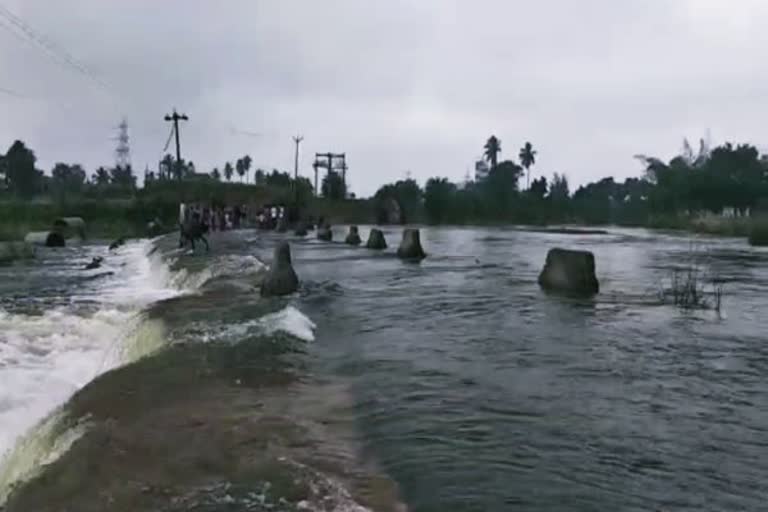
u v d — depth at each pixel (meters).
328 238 36.66
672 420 6.01
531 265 21.73
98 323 12.74
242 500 4.24
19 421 8.65
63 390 9.73
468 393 6.81
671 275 18.95
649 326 10.59
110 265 28.67
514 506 4.25
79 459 4.97
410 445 5.31
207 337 9.39
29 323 12.66
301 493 4.36
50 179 102.88
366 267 20.72
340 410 6.22
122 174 102.69
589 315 11.65
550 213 86.69
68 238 49.78
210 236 36.41
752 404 6.49
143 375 7.46
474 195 87.50
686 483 4.65
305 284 15.41
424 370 7.74
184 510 4.11
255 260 19.88
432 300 13.38
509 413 6.17
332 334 9.86
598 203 91.94
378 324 10.70
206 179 93.56
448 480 4.64
